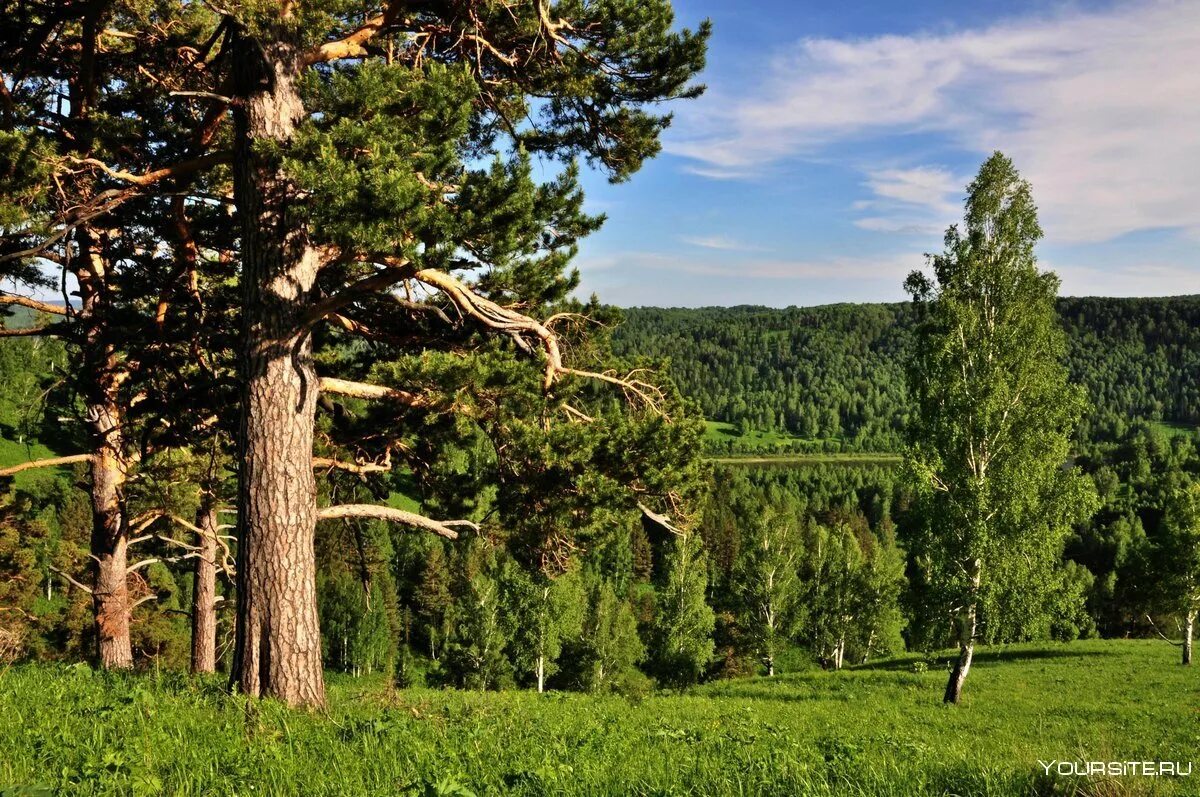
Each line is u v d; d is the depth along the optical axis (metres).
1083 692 25.73
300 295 6.98
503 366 8.09
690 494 8.93
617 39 8.88
